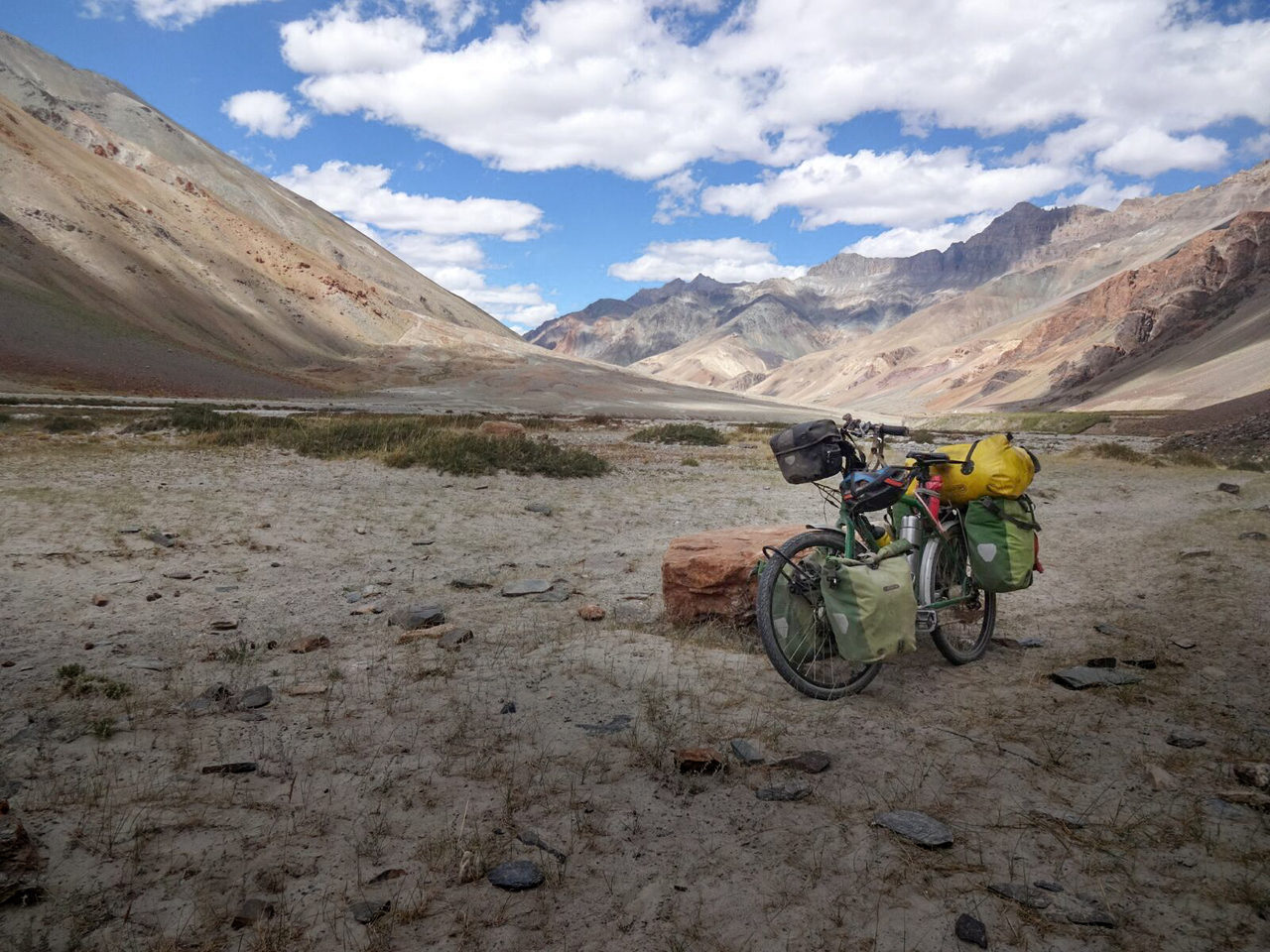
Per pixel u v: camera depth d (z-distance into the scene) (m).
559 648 5.48
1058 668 5.01
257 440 18.72
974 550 5.00
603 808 3.18
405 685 4.70
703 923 2.45
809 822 3.08
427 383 151.88
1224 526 10.04
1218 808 3.14
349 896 2.56
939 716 4.22
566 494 13.95
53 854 2.76
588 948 2.33
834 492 4.71
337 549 9.13
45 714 4.12
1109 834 2.97
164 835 2.92
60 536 8.95
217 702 4.39
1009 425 84.00
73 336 102.88
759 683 4.75
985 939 2.34
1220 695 4.42
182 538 9.19
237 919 2.39
